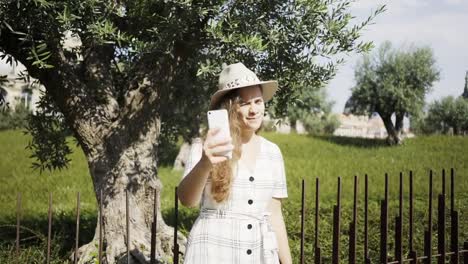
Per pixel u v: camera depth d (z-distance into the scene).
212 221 2.66
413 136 23.62
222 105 2.74
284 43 5.30
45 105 7.07
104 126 5.89
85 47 6.07
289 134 26.97
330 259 6.17
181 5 4.59
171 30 4.92
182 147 17.61
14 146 20.56
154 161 6.11
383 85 23.36
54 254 5.77
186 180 2.47
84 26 4.68
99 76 6.05
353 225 3.44
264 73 5.58
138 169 5.90
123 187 5.82
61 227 7.61
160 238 5.94
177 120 8.30
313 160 18.80
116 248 5.66
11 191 12.56
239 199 2.65
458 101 22.80
